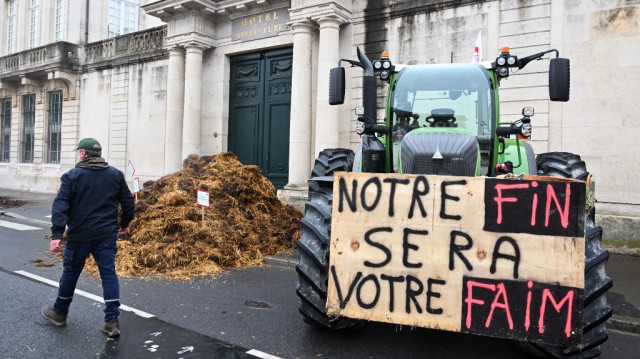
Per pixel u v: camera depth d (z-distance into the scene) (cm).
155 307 527
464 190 325
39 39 2542
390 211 341
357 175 350
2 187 2488
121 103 1886
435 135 421
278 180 1381
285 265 756
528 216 311
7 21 2753
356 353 402
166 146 1567
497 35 1012
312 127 1254
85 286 607
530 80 966
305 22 1216
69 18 2248
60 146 2231
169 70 1554
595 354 352
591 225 388
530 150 539
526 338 310
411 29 1124
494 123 475
